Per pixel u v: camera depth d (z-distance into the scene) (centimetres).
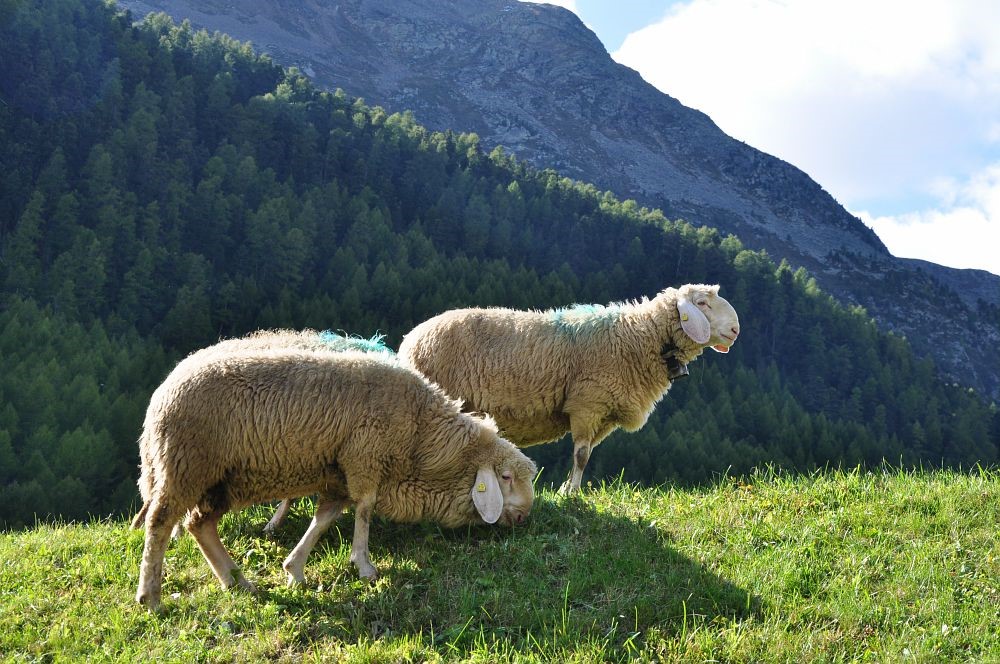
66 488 5644
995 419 13050
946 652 607
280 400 691
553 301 10925
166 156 13450
